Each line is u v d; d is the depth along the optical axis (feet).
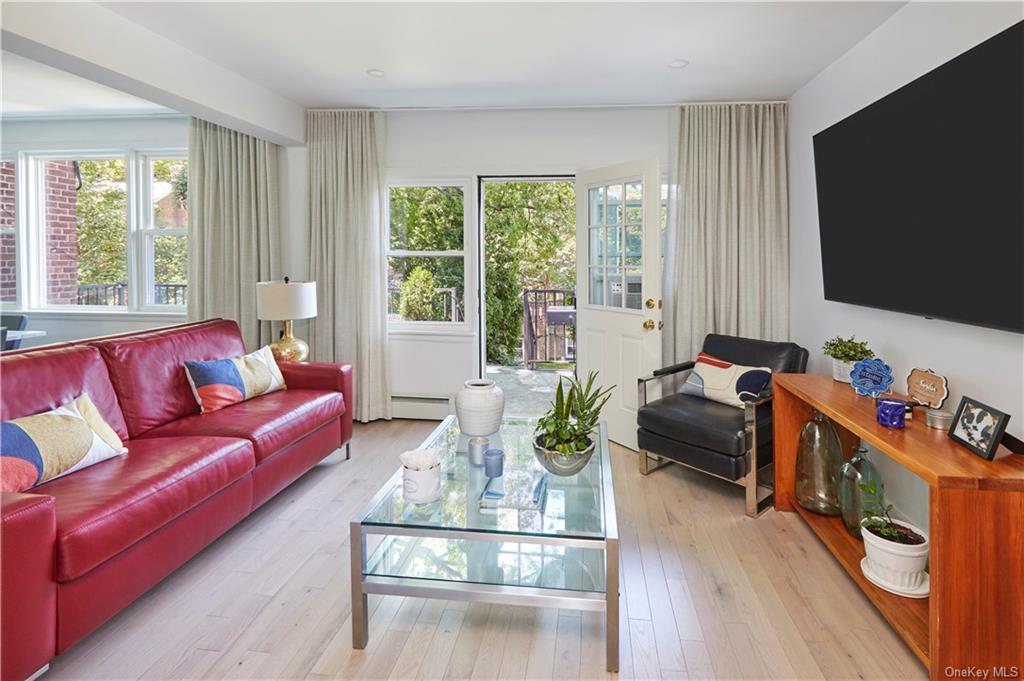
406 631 6.79
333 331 15.65
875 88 9.89
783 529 9.42
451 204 15.70
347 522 9.64
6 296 18.08
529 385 22.84
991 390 7.18
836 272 10.62
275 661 6.24
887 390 8.45
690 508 10.28
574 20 9.53
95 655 6.29
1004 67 6.25
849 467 8.56
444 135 15.28
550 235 27.68
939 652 5.67
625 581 7.86
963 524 5.58
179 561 7.48
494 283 27.14
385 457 12.94
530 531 6.30
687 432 10.55
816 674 6.06
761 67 11.71
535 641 6.62
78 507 6.22
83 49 8.78
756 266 13.87
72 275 18.03
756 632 6.75
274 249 15.46
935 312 7.72
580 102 14.19
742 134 13.88
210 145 15.43
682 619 7.00
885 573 7.06
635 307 13.48
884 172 8.77
